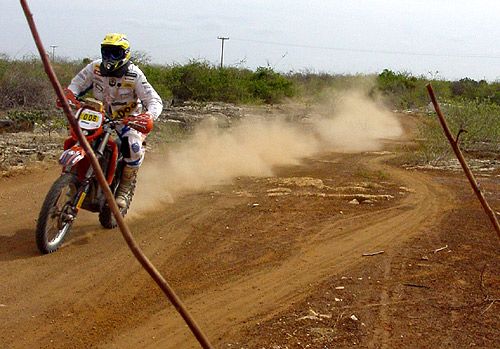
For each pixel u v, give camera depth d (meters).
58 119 15.37
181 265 5.74
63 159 5.64
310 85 36.41
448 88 37.56
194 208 8.00
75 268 5.58
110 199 2.40
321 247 6.33
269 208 8.04
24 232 6.64
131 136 6.55
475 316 4.58
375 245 6.40
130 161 6.61
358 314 4.59
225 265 5.76
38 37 2.25
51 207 5.77
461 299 4.89
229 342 4.16
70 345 4.11
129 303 4.84
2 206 7.77
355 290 5.08
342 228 7.07
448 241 6.51
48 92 17.88
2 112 16.09
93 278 5.34
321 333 4.26
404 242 6.50
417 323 4.45
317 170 11.78
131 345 4.14
